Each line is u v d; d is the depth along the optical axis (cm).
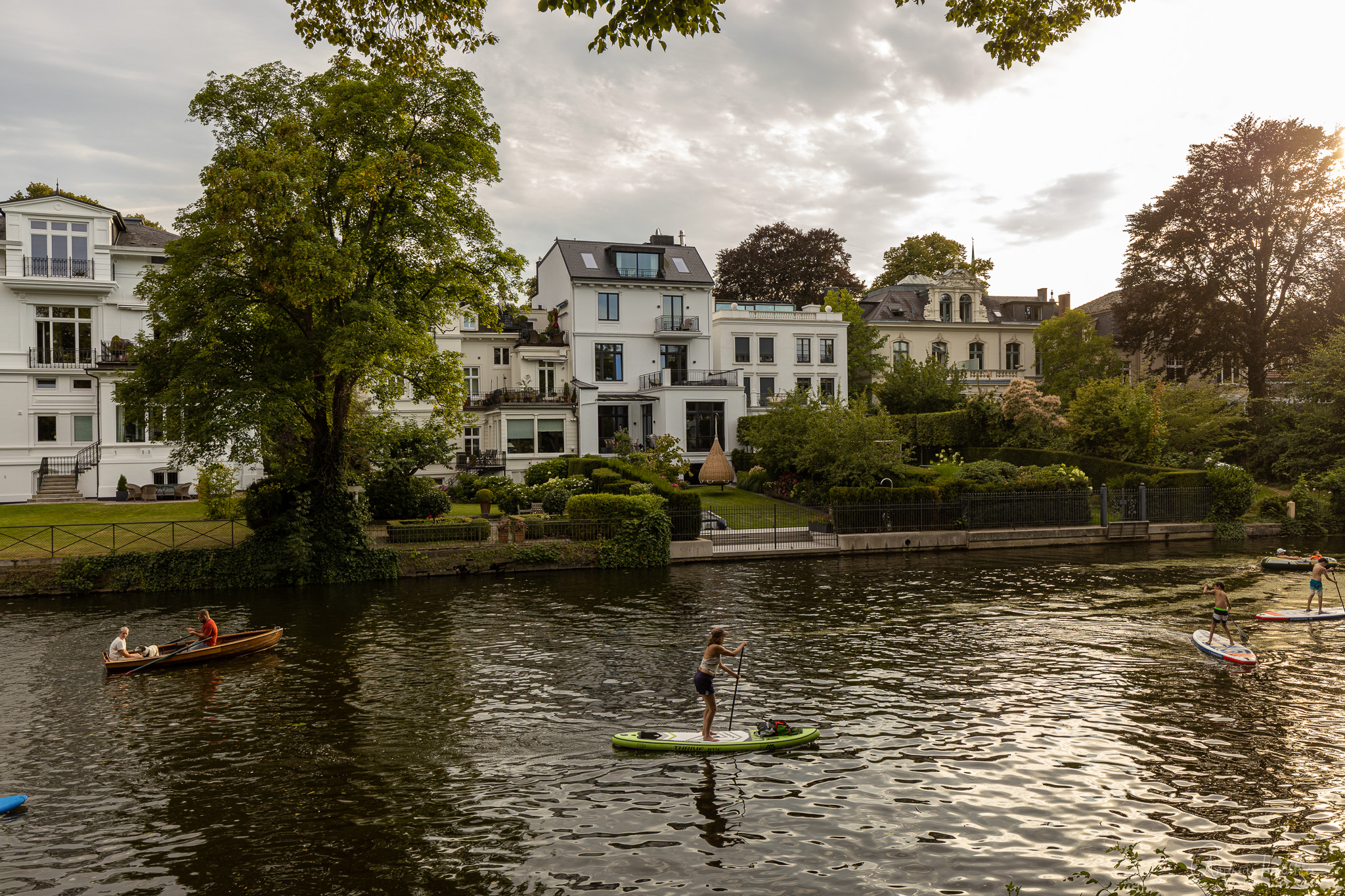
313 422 2862
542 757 1248
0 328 3869
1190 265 5556
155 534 2970
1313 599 2403
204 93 2588
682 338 5522
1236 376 5866
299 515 2798
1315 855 920
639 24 941
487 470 4797
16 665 1798
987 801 1075
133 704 1530
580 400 5056
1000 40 1077
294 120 2492
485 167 2872
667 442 4522
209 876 907
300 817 1055
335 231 2784
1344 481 4181
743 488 4775
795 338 5872
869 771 1184
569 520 3147
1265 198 5331
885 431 3897
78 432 4028
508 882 882
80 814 1069
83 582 2589
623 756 1254
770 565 3142
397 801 1098
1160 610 2283
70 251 3947
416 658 1816
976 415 5131
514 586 2722
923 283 7075
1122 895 839
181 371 2569
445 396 3052
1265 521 4091
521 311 3133
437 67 2388
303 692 1590
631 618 2194
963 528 3669
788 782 1148
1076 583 2720
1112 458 4547
